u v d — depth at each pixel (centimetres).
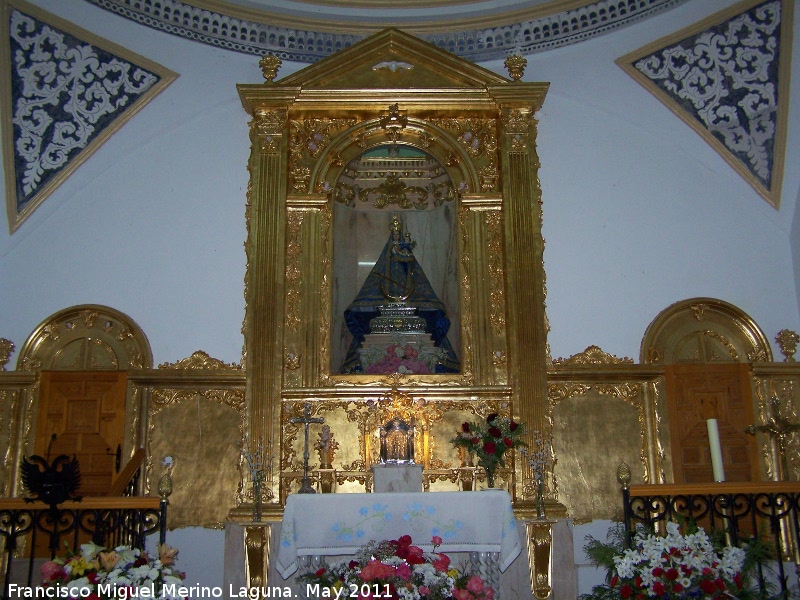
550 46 978
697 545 605
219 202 923
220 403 862
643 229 931
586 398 877
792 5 882
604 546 676
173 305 891
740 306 912
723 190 947
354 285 1005
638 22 947
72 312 884
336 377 870
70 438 861
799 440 878
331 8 977
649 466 861
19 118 903
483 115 960
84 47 905
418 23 980
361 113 952
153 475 841
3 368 872
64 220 912
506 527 650
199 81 952
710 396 893
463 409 870
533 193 923
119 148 933
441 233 1005
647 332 895
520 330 877
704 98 942
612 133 962
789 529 828
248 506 811
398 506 649
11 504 636
